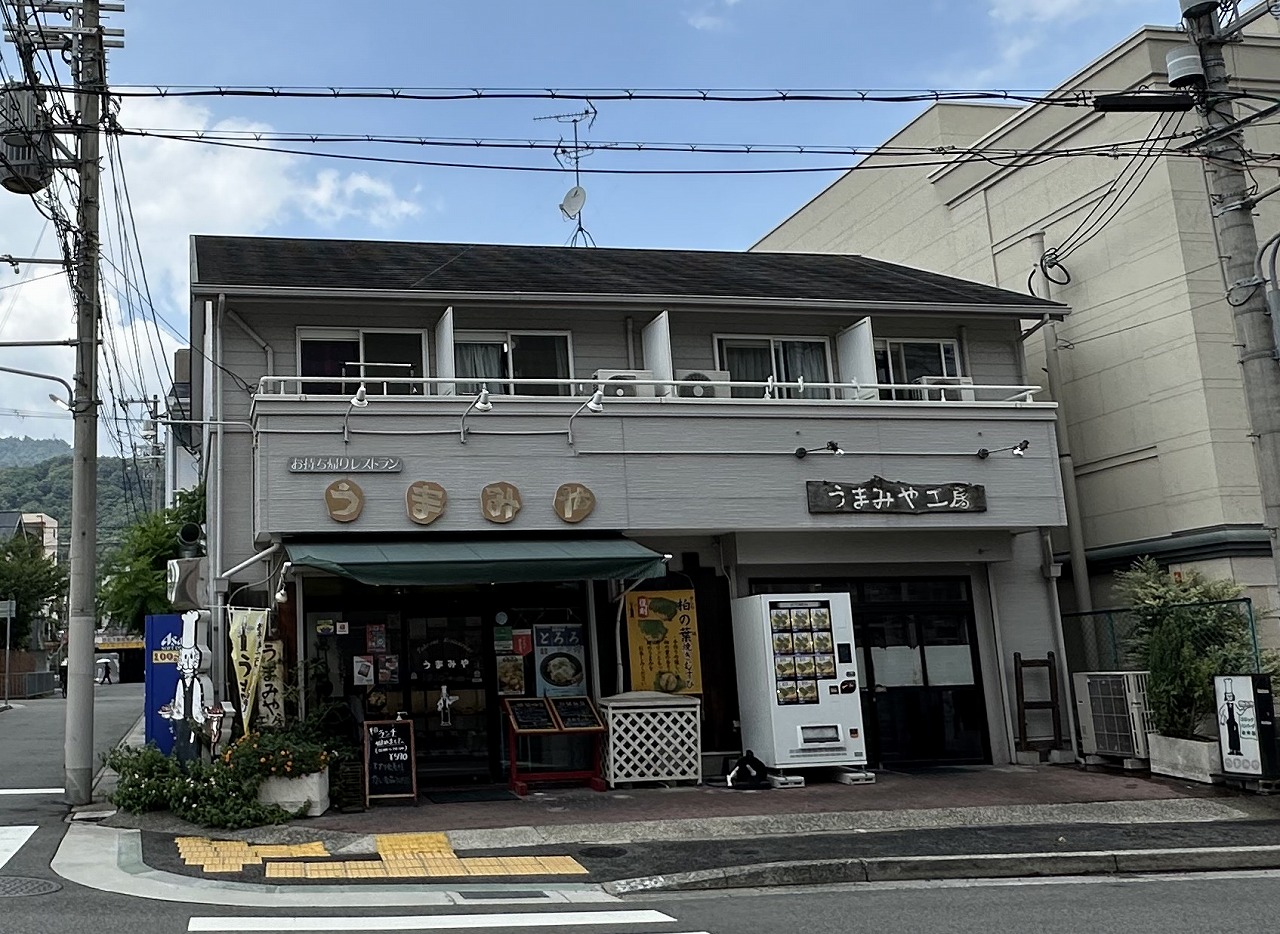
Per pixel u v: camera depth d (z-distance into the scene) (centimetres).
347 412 1357
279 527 1317
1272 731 1303
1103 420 1917
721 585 1579
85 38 1396
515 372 1593
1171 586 1625
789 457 1512
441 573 1267
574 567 1302
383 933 749
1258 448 1245
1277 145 1912
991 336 1795
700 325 1677
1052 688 1650
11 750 1797
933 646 1661
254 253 1703
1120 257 1897
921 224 2398
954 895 912
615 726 1411
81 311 1372
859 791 1377
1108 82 1919
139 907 837
